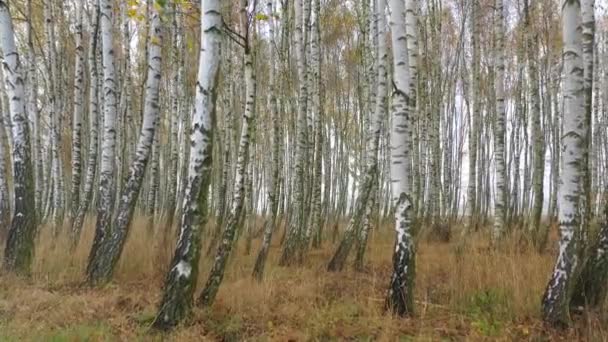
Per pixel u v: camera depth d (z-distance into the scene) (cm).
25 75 1806
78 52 1166
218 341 533
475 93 1608
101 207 834
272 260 1026
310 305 631
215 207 1898
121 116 1803
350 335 542
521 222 1714
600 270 589
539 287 650
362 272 939
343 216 2605
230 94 1519
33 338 494
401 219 622
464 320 596
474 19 1638
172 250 866
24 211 809
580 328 541
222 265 639
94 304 641
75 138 1188
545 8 1848
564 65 585
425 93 1588
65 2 1747
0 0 818
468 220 1462
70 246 947
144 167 817
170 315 556
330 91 2488
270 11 1126
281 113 1797
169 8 1238
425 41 1577
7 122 1738
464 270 739
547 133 2406
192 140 584
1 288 705
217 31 589
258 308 624
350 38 2092
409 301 611
